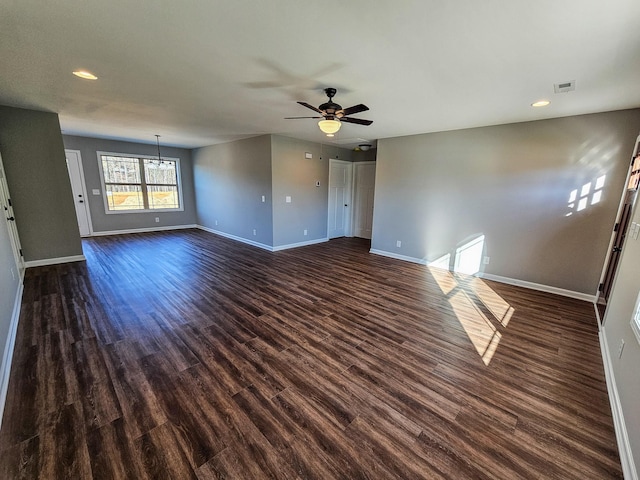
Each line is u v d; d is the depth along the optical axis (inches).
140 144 293.0
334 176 285.0
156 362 88.9
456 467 57.5
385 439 63.6
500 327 115.0
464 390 79.4
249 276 172.4
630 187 122.0
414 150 199.9
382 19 66.4
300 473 55.7
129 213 297.0
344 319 119.7
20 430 63.6
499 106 127.6
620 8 58.7
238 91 119.0
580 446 62.7
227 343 100.3
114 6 62.9
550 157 147.0
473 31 70.0
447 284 163.9
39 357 90.0
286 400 74.4
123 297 137.5
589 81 96.4
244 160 252.1
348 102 128.2
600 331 109.5
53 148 172.6
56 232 182.9
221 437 63.1
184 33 74.4
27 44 80.5
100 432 63.6
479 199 173.3
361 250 245.9
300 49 81.9
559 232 148.1
